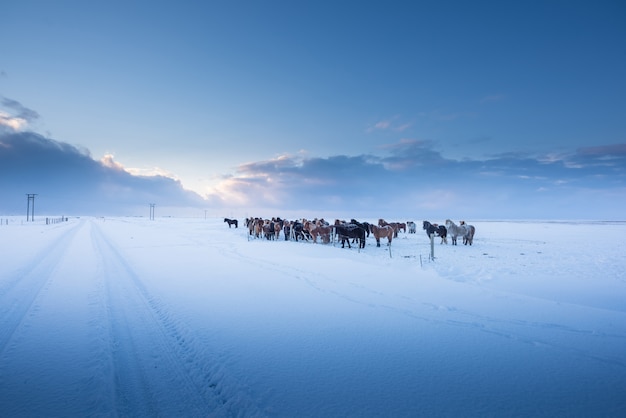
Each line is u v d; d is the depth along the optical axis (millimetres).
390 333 6375
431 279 11586
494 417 3598
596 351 5500
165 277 11922
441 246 24344
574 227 59781
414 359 5180
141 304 8422
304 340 6000
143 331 6512
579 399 3988
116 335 6289
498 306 8211
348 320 7168
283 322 7031
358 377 4574
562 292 9984
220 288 10211
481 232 44000
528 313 7629
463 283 10922
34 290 9898
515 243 27047
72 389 4316
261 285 10617
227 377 4555
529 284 11141
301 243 24875
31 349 5613
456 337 6160
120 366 5012
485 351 5500
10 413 3748
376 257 17531
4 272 12648
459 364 5000
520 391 4184
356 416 3625
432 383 4402
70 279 11539
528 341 5945
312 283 10898
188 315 7492
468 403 3898
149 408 3895
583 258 17672
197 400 4086
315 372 4727
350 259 16531
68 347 5711
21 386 4383
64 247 21875
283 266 14227
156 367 4992
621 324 6859
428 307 8156
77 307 8148
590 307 8125
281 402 3926
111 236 31969
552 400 3967
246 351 5488
